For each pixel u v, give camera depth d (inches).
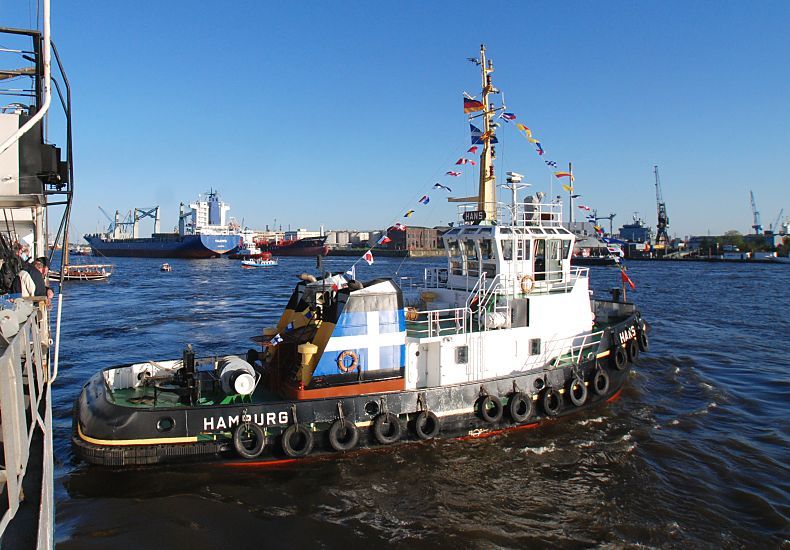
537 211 603.5
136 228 6825.8
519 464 470.6
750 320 1315.2
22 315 230.5
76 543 349.4
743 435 545.3
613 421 574.2
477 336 522.0
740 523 387.5
